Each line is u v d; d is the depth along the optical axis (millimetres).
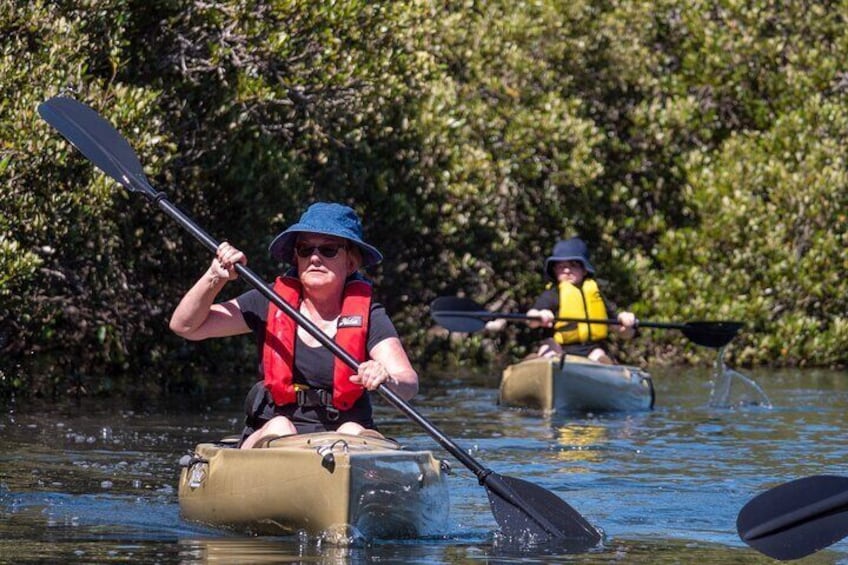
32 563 10289
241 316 13102
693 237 38875
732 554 11336
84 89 22094
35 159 21125
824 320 38875
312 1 25281
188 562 10367
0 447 17484
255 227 28125
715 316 38031
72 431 19484
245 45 25000
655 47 42594
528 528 12062
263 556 10656
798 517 11102
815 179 38094
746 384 27875
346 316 12695
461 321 25984
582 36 39938
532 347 39719
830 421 22969
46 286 24250
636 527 12609
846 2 40719
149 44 24750
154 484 14742
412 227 34438
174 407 23391
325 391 12578
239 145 27141
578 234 39938
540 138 37281
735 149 39531
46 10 21859
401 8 28797
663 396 28219
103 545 11086
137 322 26812
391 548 11211
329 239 12727
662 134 40031
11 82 21219
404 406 12539
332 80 25953
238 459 11875
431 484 12008
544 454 18094
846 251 37656
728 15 41562
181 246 27156
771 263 38188
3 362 23875
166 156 22969
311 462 11320
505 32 38125
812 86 40688
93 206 22281
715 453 18297
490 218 36500
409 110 33656
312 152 31094
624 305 39375
